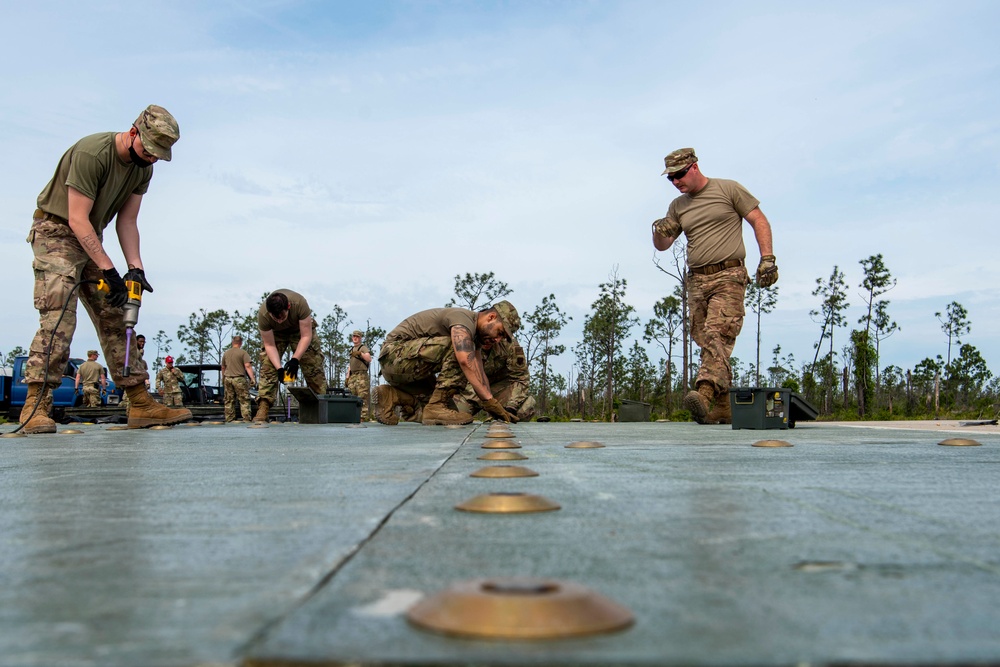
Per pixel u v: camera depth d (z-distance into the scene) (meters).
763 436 5.49
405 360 8.39
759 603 1.06
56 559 1.38
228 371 15.38
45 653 0.86
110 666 0.81
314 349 11.30
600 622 0.90
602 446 4.27
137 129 6.15
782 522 1.72
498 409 8.06
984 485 2.40
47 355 6.18
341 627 0.93
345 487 2.41
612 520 1.75
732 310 8.27
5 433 6.04
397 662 0.80
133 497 2.23
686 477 2.65
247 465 3.26
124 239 6.59
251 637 0.90
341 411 10.14
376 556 1.38
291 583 1.17
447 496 2.17
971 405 20.02
